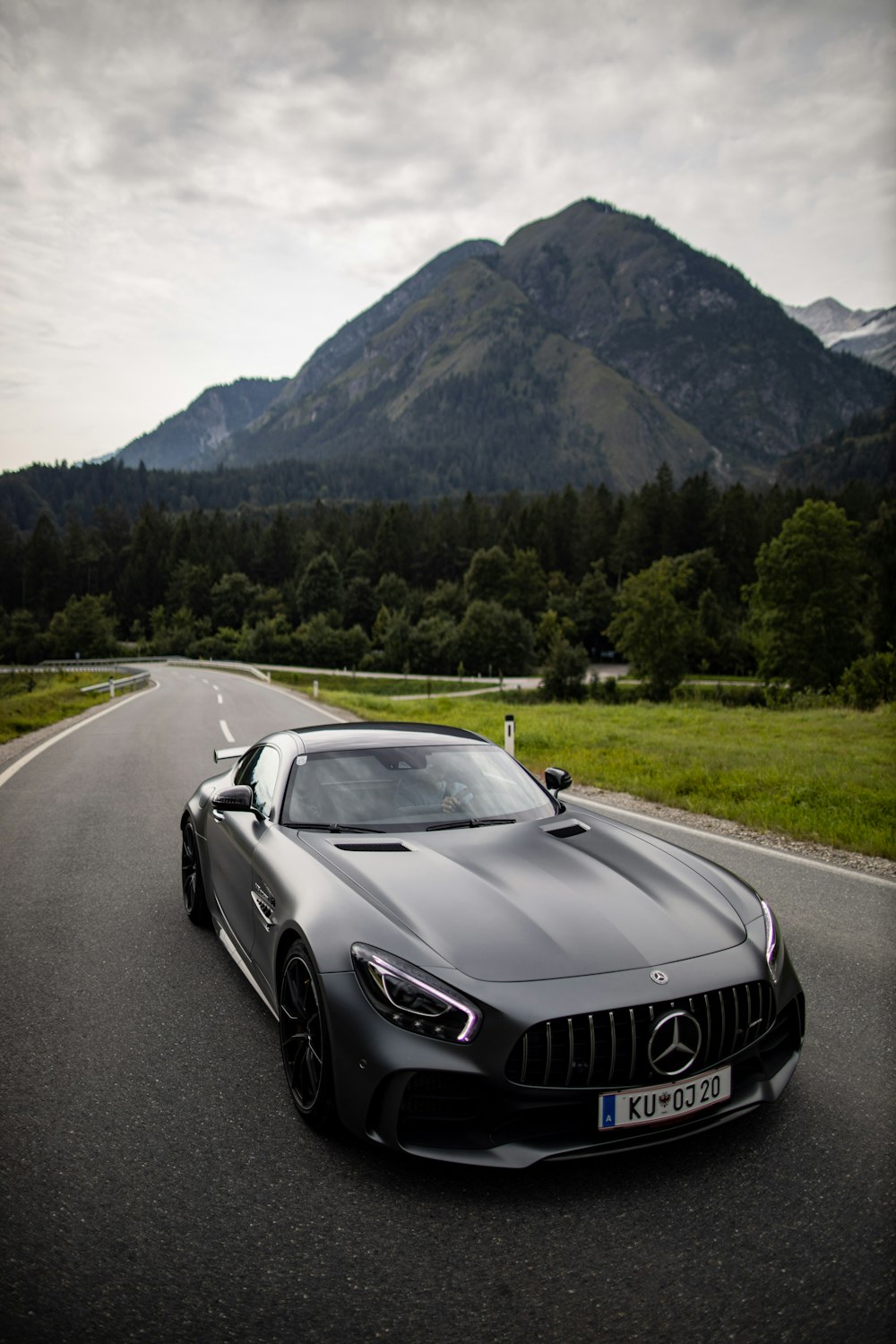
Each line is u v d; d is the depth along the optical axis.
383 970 2.70
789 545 62.12
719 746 15.90
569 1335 2.05
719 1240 2.41
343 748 4.37
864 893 6.11
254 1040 3.76
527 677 96.94
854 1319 2.09
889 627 63.06
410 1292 2.21
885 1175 2.72
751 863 7.00
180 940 5.08
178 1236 2.44
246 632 128.50
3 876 6.50
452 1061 2.55
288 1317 2.12
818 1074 3.43
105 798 9.81
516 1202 2.60
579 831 3.90
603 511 182.62
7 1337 2.03
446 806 3.97
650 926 2.96
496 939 2.80
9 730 17.89
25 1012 4.05
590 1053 2.58
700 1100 2.71
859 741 18.17
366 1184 2.70
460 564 180.38
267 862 3.64
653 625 64.62
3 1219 2.51
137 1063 3.55
